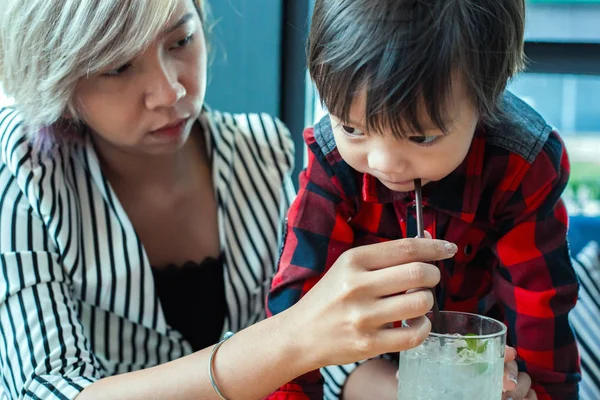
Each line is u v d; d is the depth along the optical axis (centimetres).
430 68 76
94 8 99
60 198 116
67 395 101
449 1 78
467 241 105
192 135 134
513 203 99
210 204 132
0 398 124
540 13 156
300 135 171
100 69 103
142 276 120
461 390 82
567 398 101
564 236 103
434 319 87
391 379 122
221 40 166
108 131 111
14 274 111
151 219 128
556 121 204
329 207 104
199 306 128
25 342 108
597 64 155
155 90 106
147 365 126
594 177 199
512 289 101
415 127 78
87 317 122
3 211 115
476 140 98
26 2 105
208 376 96
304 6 164
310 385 105
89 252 119
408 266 83
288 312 94
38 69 107
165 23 103
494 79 82
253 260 130
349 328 84
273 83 167
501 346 83
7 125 120
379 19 78
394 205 103
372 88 77
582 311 142
